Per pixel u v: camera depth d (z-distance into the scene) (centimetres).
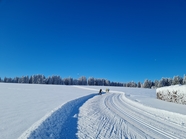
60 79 11400
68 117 909
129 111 1272
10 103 1531
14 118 913
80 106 1469
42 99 1959
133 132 681
